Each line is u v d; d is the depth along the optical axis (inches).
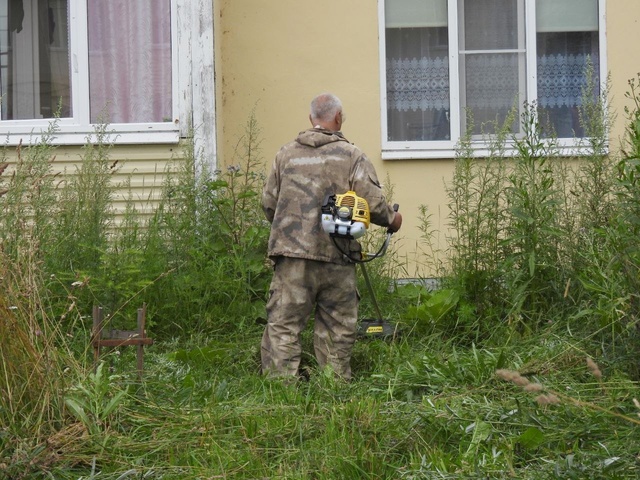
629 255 228.7
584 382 233.6
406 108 423.2
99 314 241.3
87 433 198.1
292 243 265.1
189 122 386.0
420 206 398.9
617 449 183.3
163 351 296.8
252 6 415.2
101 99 396.5
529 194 298.5
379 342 289.1
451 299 302.0
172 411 216.7
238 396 239.8
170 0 390.0
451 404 215.2
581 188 318.0
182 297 318.0
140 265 310.8
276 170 273.6
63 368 214.8
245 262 330.0
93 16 395.5
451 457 190.2
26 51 402.3
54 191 356.5
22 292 210.8
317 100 275.6
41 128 390.6
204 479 183.8
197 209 346.0
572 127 421.4
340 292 268.1
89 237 321.4
